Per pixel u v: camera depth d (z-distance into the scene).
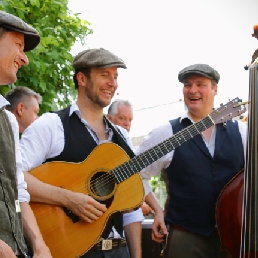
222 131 3.36
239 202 3.02
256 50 2.84
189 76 3.44
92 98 3.20
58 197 2.92
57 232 2.91
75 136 3.13
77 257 2.89
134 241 3.23
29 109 4.28
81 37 5.70
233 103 3.21
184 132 3.16
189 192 3.25
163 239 3.38
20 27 2.39
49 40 5.01
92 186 3.01
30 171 3.00
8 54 2.36
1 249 2.03
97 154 3.07
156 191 5.95
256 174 2.69
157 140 3.45
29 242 2.50
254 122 2.73
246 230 2.67
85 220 2.91
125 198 3.01
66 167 3.04
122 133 3.39
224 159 3.28
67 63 5.44
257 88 2.74
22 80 5.11
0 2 4.75
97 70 3.21
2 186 2.23
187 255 3.19
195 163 3.28
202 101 3.43
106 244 3.00
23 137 3.09
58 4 5.35
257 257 2.64
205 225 3.20
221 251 3.13
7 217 2.20
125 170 3.04
